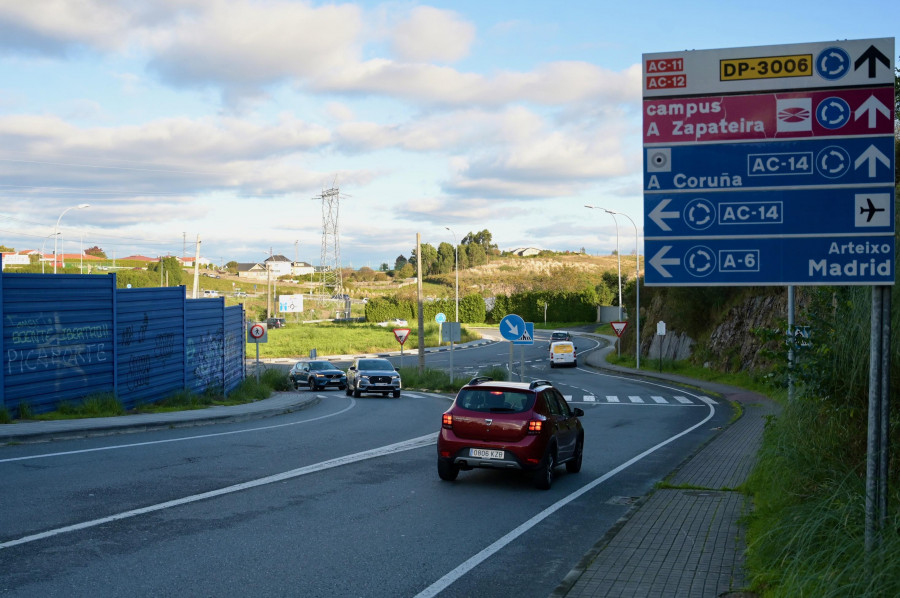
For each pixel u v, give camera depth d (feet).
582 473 46.09
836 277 20.18
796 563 18.51
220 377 94.63
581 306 388.57
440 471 40.52
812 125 20.53
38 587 20.59
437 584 22.62
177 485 35.58
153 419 61.21
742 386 128.26
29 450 43.86
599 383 143.84
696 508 33.53
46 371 58.90
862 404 25.31
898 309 22.93
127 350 69.26
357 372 117.70
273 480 38.22
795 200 20.53
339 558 24.91
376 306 372.58
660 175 21.34
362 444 54.44
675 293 175.42
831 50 20.49
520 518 32.42
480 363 195.83
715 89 21.11
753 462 39.06
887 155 20.06
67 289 61.11
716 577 23.00
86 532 26.43
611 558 25.26
